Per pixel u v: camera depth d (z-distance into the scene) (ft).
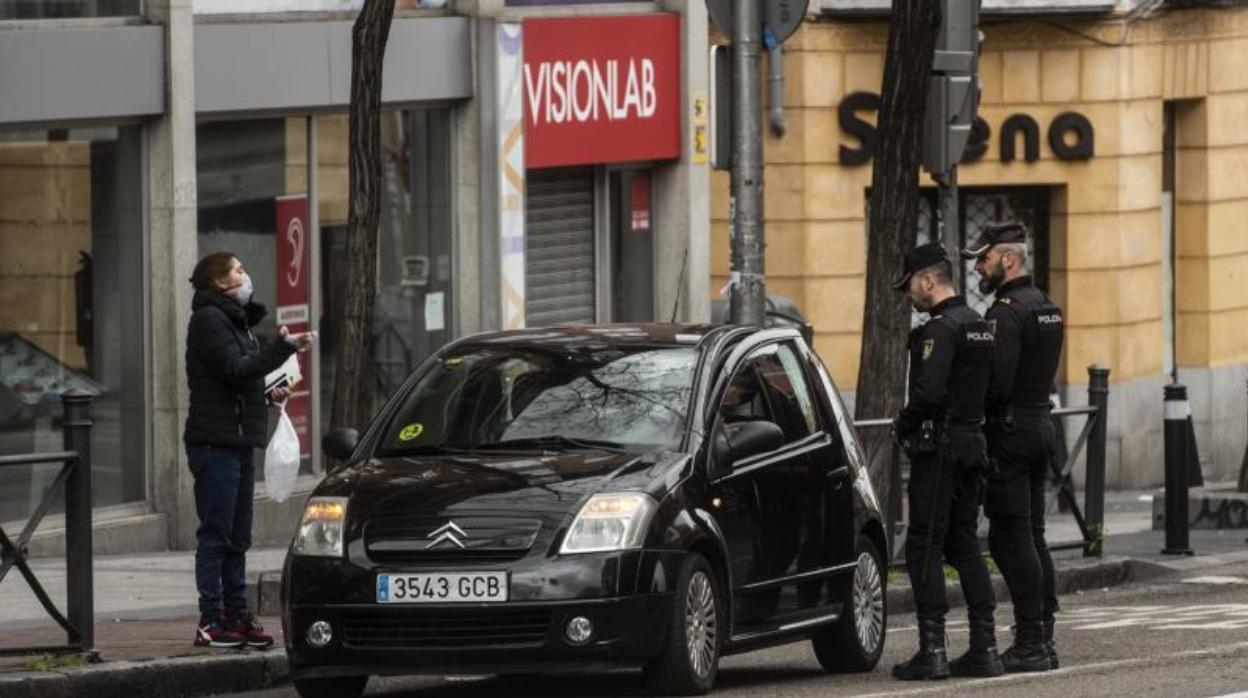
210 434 126.82
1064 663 132.87
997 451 127.03
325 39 199.11
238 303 128.36
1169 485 195.62
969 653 126.93
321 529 113.91
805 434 128.88
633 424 119.55
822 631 130.52
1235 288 289.74
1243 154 289.33
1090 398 190.29
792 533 124.57
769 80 255.09
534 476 114.62
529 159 220.84
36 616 139.13
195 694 122.52
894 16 175.22
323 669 113.09
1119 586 185.88
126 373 184.85
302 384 199.72
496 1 215.31
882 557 135.03
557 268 230.07
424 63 209.56
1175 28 276.41
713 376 122.83
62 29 176.96
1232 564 194.90
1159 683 120.47
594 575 110.32
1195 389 287.28
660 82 236.22
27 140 178.09
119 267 184.34
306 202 200.54
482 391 123.13
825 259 257.75
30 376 179.01
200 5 189.88
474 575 110.32
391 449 121.19
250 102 192.85
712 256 261.65
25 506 178.19
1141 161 272.92
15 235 177.58
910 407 124.88
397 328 211.61
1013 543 127.95
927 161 178.81
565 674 131.64
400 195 211.41
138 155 184.85
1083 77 267.39
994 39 264.52
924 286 125.18
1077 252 270.05
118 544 180.86
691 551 114.73
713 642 116.16
